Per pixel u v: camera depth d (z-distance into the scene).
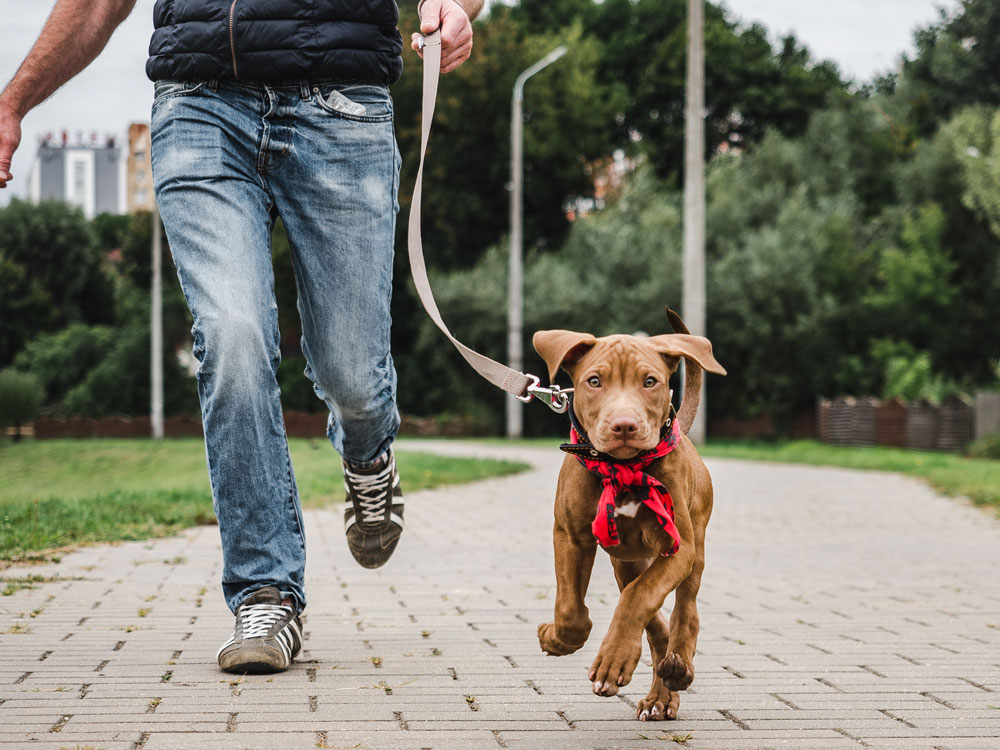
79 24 3.76
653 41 44.25
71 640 4.27
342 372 3.92
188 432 42.53
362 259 3.85
